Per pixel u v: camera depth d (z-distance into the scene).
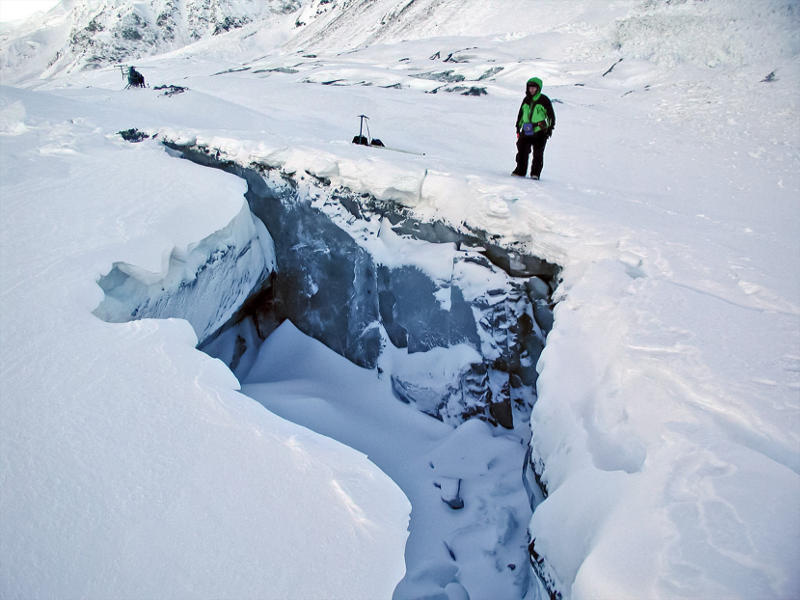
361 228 5.46
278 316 6.11
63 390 2.35
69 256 3.46
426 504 3.63
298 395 4.86
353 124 10.88
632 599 1.42
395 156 5.79
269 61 40.47
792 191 5.86
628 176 6.64
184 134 6.86
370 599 1.57
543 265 4.23
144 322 2.93
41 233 3.76
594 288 3.24
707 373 2.24
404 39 41.44
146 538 1.73
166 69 42.31
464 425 4.34
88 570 1.61
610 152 8.20
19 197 4.36
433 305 4.85
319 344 5.68
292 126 9.73
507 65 18.97
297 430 2.28
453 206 4.88
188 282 4.36
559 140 9.13
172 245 4.02
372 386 5.08
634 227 3.98
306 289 5.89
